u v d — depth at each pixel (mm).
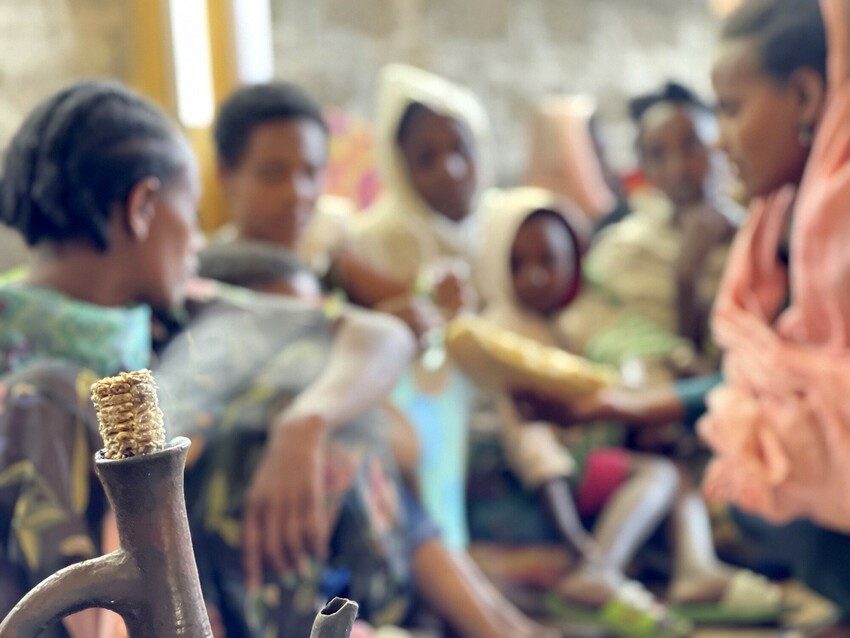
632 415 1967
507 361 1944
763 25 1461
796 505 1518
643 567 2613
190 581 536
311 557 1274
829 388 1410
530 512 2457
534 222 2594
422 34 3713
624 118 4332
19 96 2633
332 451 1386
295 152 1830
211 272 1621
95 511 979
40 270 1088
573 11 4168
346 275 1868
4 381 984
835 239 1365
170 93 2758
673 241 2832
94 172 1048
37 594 531
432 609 1939
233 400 1275
